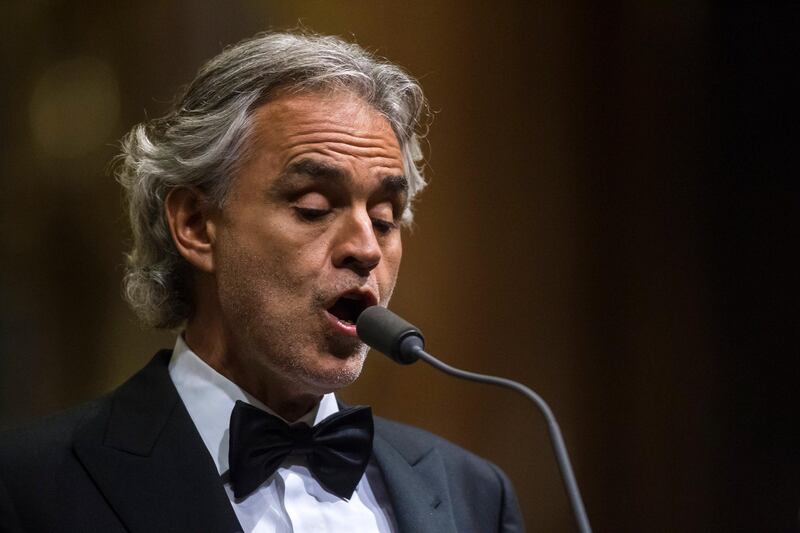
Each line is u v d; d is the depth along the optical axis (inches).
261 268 227.5
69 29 453.4
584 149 517.0
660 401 527.5
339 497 244.2
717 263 537.3
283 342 226.2
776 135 538.3
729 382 536.7
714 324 541.3
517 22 507.8
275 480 238.8
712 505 530.0
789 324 540.1
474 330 495.8
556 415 510.3
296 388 237.5
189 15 453.7
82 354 451.5
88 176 451.8
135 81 453.4
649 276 528.4
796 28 534.9
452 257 493.0
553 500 502.3
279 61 234.7
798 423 538.9
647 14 529.3
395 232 241.1
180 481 225.0
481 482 273.3
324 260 226.5
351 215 228.7
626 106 526.3
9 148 449.4
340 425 242.7
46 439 229.1
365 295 228.8
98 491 221.6
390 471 255.6
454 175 493.7
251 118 233.3
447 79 492.7
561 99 516.4
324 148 227.5
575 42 518.6
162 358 252.4
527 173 508.7
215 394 240.1
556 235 512.4
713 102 535.2
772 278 542.0
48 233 451.2
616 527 517.7
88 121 453.4
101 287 451.8
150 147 251.9
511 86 506.3
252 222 229.0
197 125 238.8
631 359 524.7
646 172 530.0
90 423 233.9
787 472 536.1
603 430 518.9
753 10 535.2
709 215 534.3
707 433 532.4
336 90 234.1
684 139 533.0
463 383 491.2
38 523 214.5
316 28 462.6
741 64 536.4
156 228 249.6
